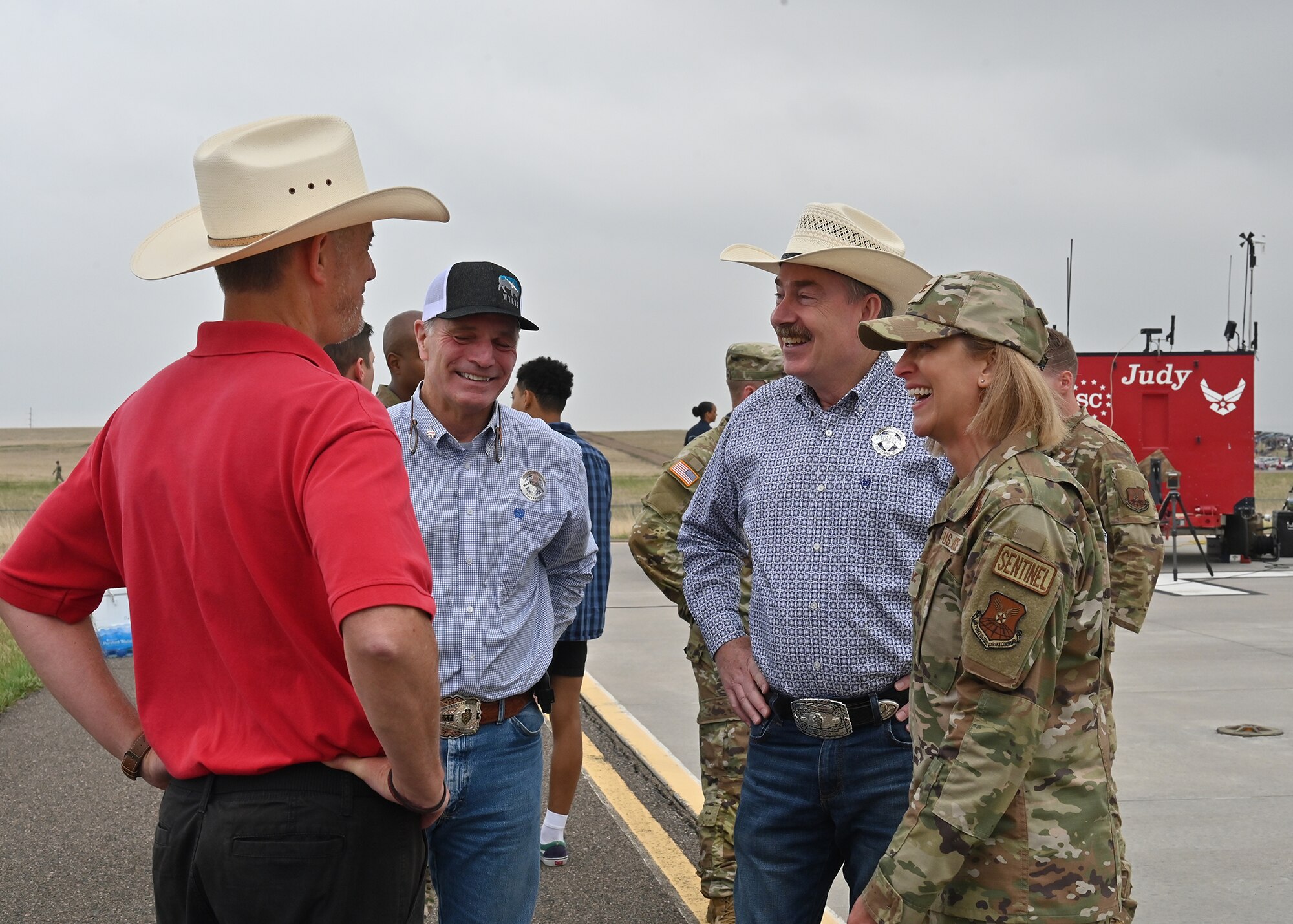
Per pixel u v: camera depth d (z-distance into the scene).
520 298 3.04
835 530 2.82
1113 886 2.12
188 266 1.88
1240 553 15.53
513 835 2.90
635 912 4.17
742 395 4.38
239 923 1.80
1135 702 7.25
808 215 3.04
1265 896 4.16
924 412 2.30
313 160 1.96
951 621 2.14
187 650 1.86
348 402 1.78
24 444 105.56
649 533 4.10
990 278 2.27
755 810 2.98
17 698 7.45
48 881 4.42
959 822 2.02
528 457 3.08
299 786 1.80
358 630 1.62
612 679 8.16
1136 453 15.09
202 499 1.79
